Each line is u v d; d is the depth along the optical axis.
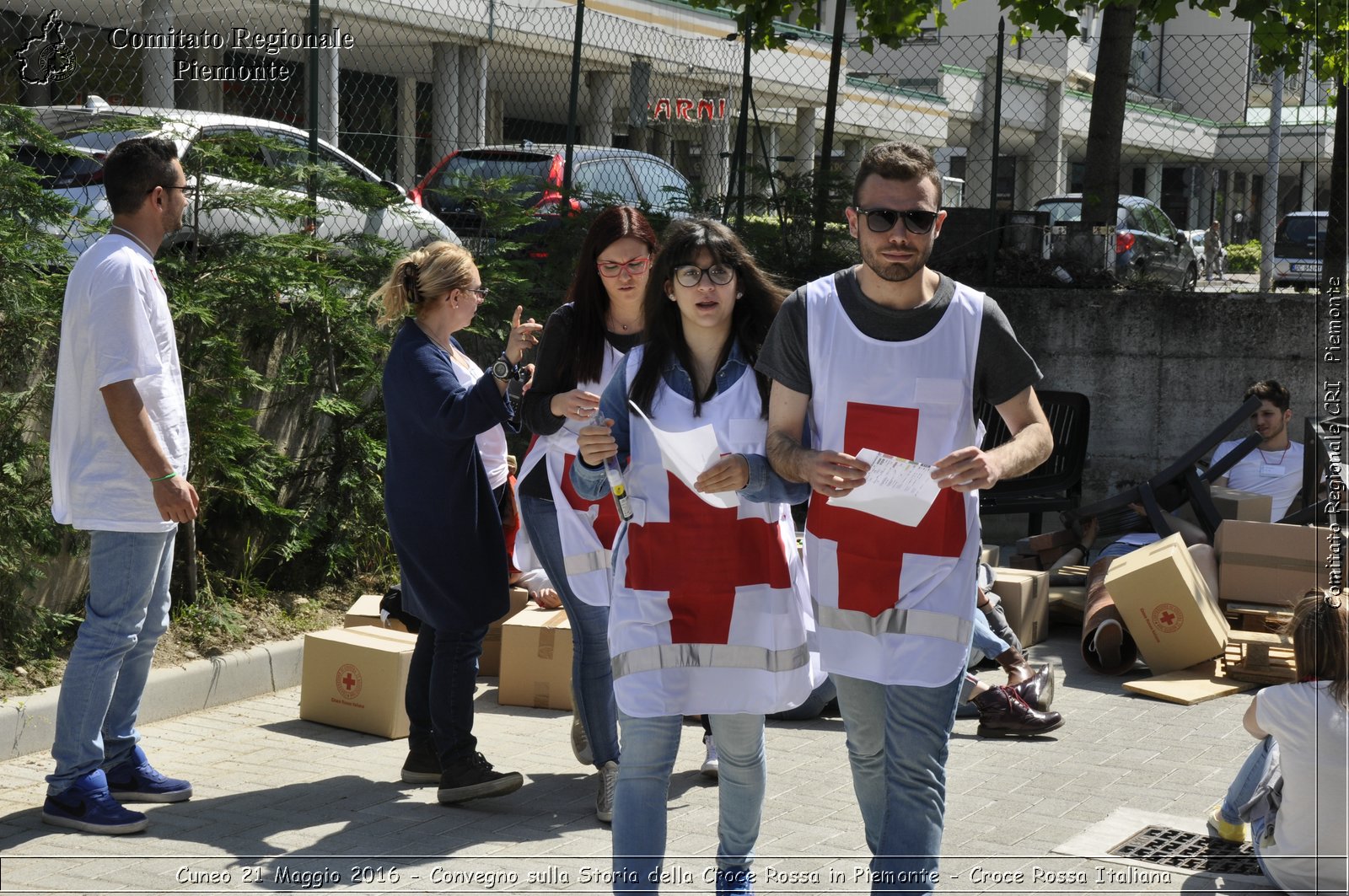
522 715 5.88
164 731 5.51
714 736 3.56
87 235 6.34
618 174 11.34
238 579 6.72
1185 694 5.98
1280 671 6.03
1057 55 22.16
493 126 13.63
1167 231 16.86
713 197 10.41
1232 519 7.26
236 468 6.48
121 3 8.80
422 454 4.56
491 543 4.68
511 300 8.86
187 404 6.34
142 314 4.33
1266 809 3.91
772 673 3.45
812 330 3.27
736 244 3.49
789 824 4.41
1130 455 9.91
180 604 6.33
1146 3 11.65
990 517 10.15
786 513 3.56
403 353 4.63
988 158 12.41
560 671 5.93
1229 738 5.43
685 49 13.62
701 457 3.24
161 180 4.44
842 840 4.27
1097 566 7.29
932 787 3.27
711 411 3.51
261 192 6.96
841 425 3.28
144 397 4.36
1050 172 12.56
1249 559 6.58
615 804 3.44
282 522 7.00
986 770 5.02
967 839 4.27
